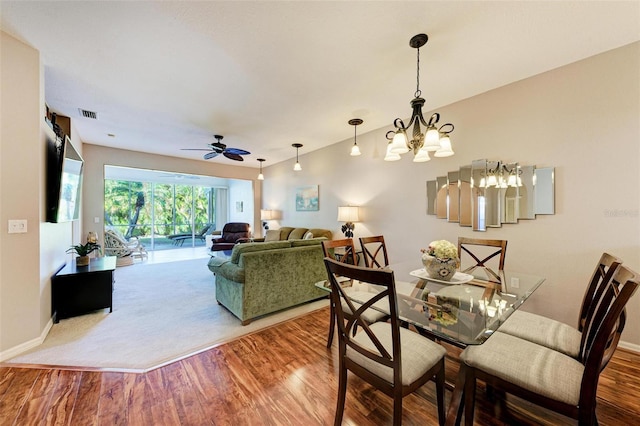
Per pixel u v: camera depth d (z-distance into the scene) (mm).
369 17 1726
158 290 3871
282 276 2982
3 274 2000
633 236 2031
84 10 1673
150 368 1917
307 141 4707
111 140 4652
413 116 1962
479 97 2852
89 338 2371
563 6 1643
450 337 1233
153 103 3070
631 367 1869
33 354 2082
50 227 2592
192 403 1568
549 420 1440
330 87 2678
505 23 1789
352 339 1390
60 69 2355
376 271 1084
